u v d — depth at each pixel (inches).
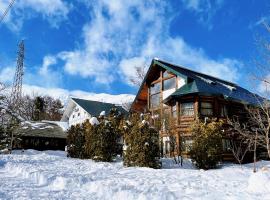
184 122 998.4
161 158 864.3
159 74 1254.3
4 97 1331.2
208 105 1017.5
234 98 1019.9
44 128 1604.3
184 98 1021.8
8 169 594.9
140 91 1311.5
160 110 1189.1
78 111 1797.5
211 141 738.2
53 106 3134.8
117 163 768.9
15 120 1262.3
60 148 1600.6
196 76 1170.6
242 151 1051.3
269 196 321.1
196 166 738.2
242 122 1047.6
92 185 385.1
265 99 794.2
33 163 703.1
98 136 827.4
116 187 357.7
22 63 1963.6
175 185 405.7
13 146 1301.7
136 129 714.8
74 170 579.8
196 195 331.6
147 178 472.7
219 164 800.3
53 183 414.0
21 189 365.7
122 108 1840.6
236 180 481.4
